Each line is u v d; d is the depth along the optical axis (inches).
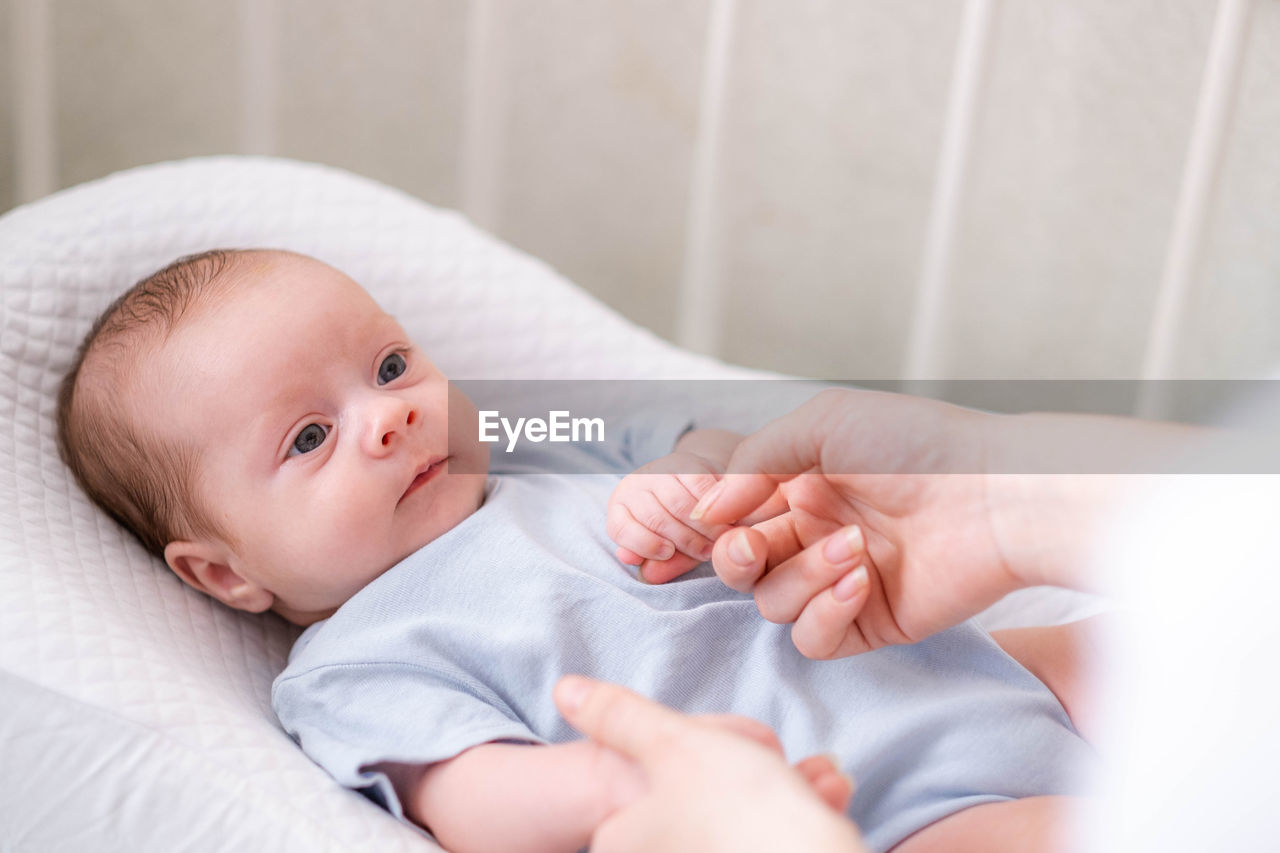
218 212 38.0
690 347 55.5
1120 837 18.2
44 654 23.9
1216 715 17.2
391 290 39.8
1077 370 53.0
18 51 49.9
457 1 53.3
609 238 57.1
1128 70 47.4
